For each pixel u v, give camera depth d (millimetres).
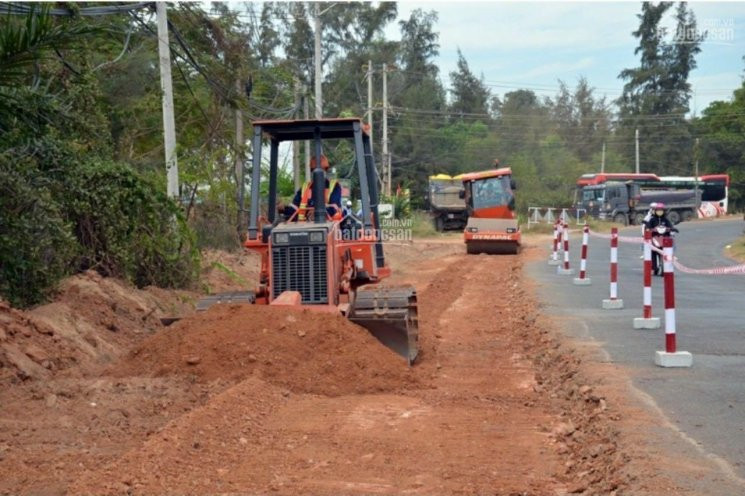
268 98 34656
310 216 11844
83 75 16797
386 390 9797
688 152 89875
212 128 26062
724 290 20172
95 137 16625
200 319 10680
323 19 66062
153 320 14523
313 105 34906
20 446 7430
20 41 10805
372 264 12172
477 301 19344
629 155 91938
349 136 12531
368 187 12141
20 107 11977
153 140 26953
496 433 8016
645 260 13742
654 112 91188
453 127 84750
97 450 7332
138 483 6410
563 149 91500
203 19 25219
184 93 27047
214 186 23938
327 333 10266
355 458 7211
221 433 7738
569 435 7883
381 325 10664
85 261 15711
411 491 6395
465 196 40375
